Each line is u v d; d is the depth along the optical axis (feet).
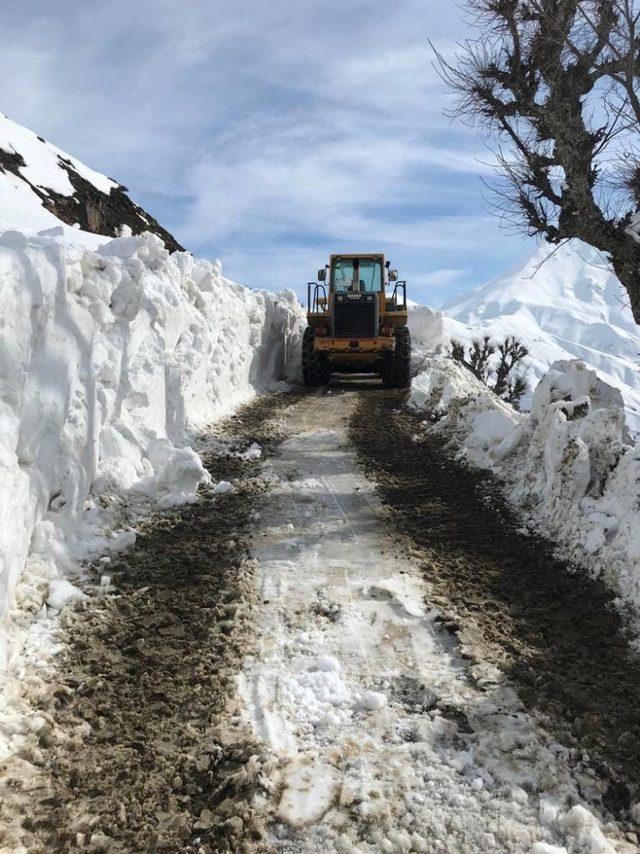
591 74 22.50
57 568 12.10
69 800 7.32
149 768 7.91
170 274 25.73
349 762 8.12
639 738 8.81
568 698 9.62
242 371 36.55
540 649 11.11
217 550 14.51
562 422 18.31
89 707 8.94
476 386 40.78
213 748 8.25
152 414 19.97
